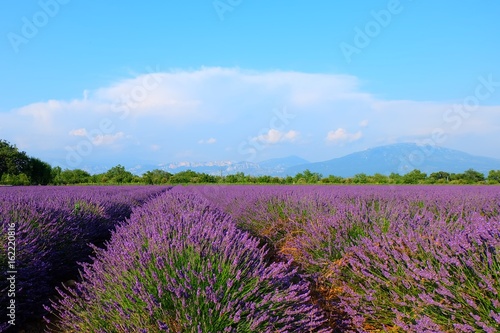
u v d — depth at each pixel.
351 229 4.27
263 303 2.56
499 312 2.18
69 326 2.87
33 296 3.85
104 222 7.61
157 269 2.81
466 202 7.22
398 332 2.71
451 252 2.70
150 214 6.49
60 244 5.23
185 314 2.31
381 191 12.02
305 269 4.29
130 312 2.48
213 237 3.48
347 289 3.29
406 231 3.51
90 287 3.13
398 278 2.86
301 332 2.64
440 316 2.42
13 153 38.12
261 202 7.73
